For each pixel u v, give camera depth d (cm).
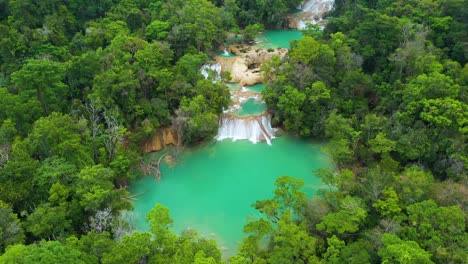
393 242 4981
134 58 8888
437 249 4994
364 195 6116
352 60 8856
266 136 8675
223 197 7300
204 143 8512
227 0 11962
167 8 10662
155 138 8288
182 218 6875
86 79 8219
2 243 5169
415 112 7444
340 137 7512
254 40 11644
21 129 7200
